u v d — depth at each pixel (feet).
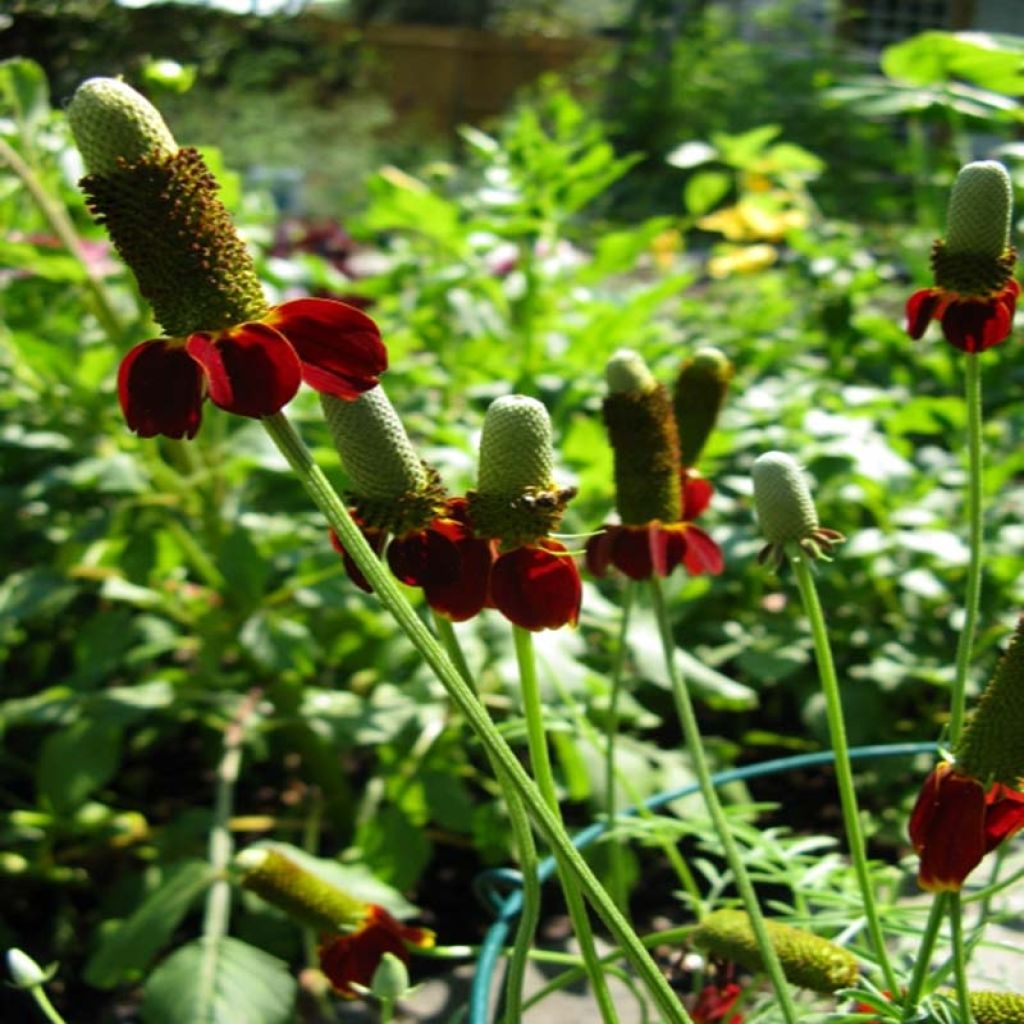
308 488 0.64
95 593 2.35
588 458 1.96
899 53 2.16
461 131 2.68
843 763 0.92
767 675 2.01
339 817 2.05
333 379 0.67
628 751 1.78
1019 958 1.33
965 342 0.94
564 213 2.55
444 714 1.85
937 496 2.17
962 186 0.94
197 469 1.94
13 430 2.05
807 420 2.13
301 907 1.06
